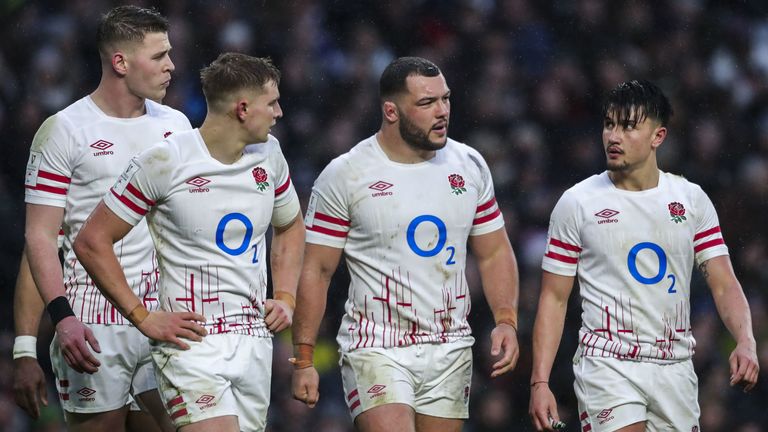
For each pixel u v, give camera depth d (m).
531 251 43.66
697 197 22.28
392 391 21.47
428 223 21.73
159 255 19.52
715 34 51.75
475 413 39.81
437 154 22.23
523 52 49.47
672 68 50.53
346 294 41.66
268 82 19.22
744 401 40.97
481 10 49.81
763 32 52.38
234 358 19.41
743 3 52.81
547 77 48.91
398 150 21.94
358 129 46.19
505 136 47.12
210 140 19.30
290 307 20.23
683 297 22.03
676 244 21.88
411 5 49.31
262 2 47.84
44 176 21.84
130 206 19.11
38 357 39.72
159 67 22.12
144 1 46.88
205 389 19.08
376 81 47.50
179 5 47.03
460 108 47.88
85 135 22.02
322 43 47.84
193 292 19.38
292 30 47.66
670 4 51.44
